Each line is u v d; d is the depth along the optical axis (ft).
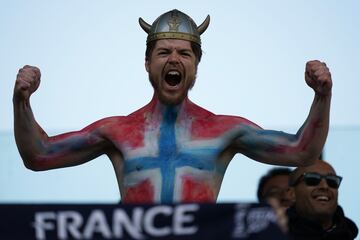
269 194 88.79
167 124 72.43
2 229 51.49
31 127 71.36
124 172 71.72
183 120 72.74
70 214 51.55
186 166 70.79
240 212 51.11
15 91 69.36
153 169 70.79
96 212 51.49
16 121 70.79
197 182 70.54
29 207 51.62
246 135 72.59
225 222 51.11
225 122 72.79
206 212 51.26
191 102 73.92
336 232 79.77
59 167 73.72
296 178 81.10
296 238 79.71
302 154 70.95
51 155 72.90
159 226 51.31
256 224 50.85
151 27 73.61
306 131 70.38
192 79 72.38
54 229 51.55
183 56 72.02
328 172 80.48
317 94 68.64
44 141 72.84
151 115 73.10
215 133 72.23
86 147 73.31
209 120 73.05
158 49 72.13
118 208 51.47
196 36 72.95
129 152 71.77
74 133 73.67
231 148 73.31
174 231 51.26
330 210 80.12
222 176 72.74
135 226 51.34
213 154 71.51
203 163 71.05
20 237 51.49
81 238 51.42
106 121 73.67
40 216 51.57
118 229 51.39
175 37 72.13
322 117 69.26
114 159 73.41
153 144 71.87
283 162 72.02
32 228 51.55
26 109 70.54
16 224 51.55
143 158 71.31
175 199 70.03
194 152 71.31
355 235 81.71
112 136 72.79
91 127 73.82
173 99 71.61
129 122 73.20
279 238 50.49
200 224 51.21
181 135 72.08
